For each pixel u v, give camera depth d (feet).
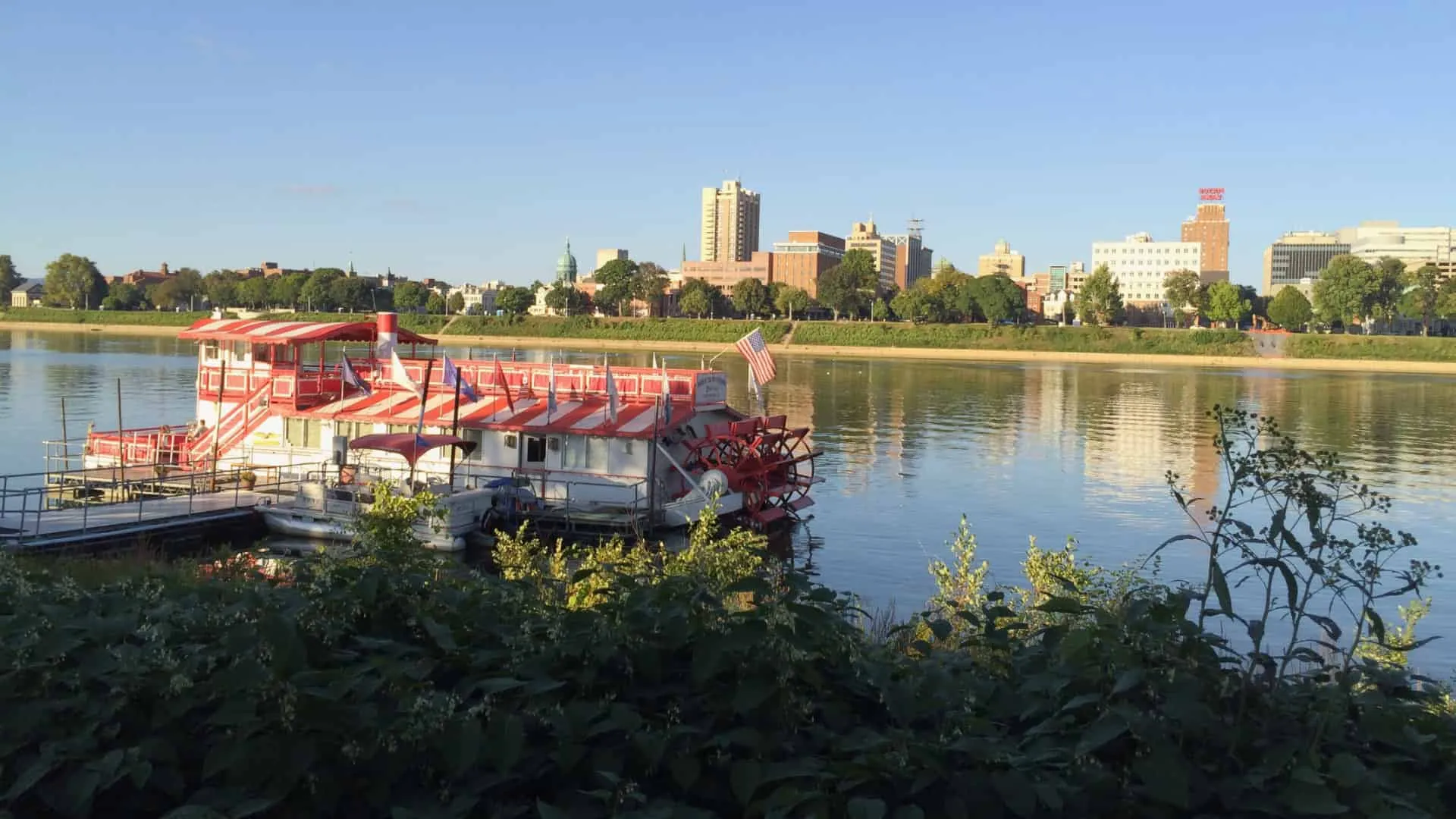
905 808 27.07
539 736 30.35
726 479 138.00
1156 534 149.59
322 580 36.22
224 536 122.42
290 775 26.91
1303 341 622.95
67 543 107.24
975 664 37.09
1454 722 33.63
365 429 143.54
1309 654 33.60
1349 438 255.29
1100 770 28.78
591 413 140.46
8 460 188.14
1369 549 32.32
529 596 39.24
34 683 29.89
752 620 32.32
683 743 29.78
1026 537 146.82
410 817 26.04
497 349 651.66
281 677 28.43
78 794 26.30
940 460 214.69
